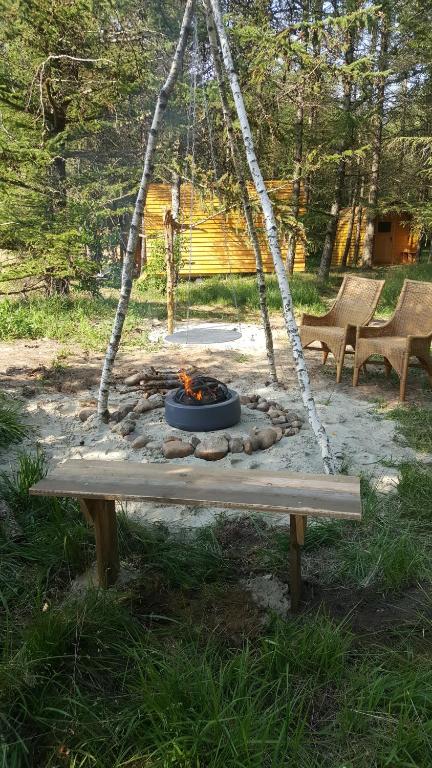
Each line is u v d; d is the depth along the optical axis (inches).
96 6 414.6
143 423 208.5
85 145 617.9
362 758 83.6
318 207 605.0
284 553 132.9
